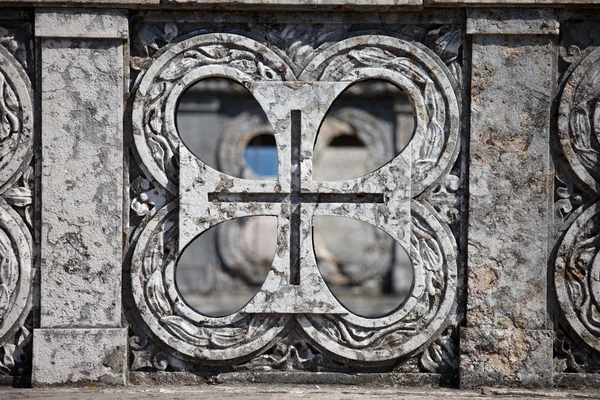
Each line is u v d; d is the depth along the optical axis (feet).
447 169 14.58
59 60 14.35
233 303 53.42
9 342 14.49
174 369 14.60
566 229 14.52
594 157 14.48
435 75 14.53
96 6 14.28
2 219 14.40
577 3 14.25
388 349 14.44
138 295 14.46
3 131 14.47
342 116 57.93
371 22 14.66
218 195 14.55
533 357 14.32
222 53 14.58
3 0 14.20
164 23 14.64
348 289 59.00
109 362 14.29
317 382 14.57
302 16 14.64
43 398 13.41
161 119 14.55
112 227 14.38
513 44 14.44
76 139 14.35
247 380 14.58
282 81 14.52
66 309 14.33
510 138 14.43
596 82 14.48
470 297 14.38
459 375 14.37
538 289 14.37
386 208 14.49
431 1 14.29
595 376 14.44
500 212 14.39
